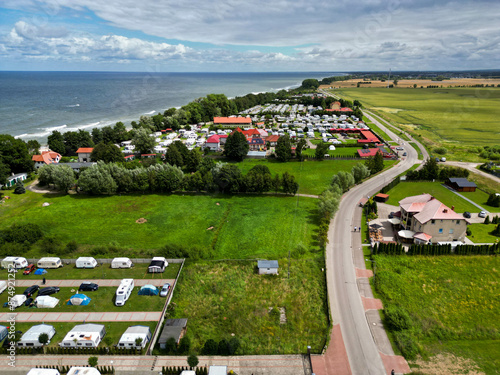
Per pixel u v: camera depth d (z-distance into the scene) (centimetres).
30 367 4331
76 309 5447
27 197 10306
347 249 7306
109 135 16738
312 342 4859
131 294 5866
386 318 5300
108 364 4416
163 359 4525
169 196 10556
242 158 14425
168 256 6981
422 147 16200
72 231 8162
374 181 11781
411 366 4441
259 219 8844
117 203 9969
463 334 5041
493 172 12206
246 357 4600
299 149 14375
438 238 7412
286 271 6500
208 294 5894
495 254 6925
